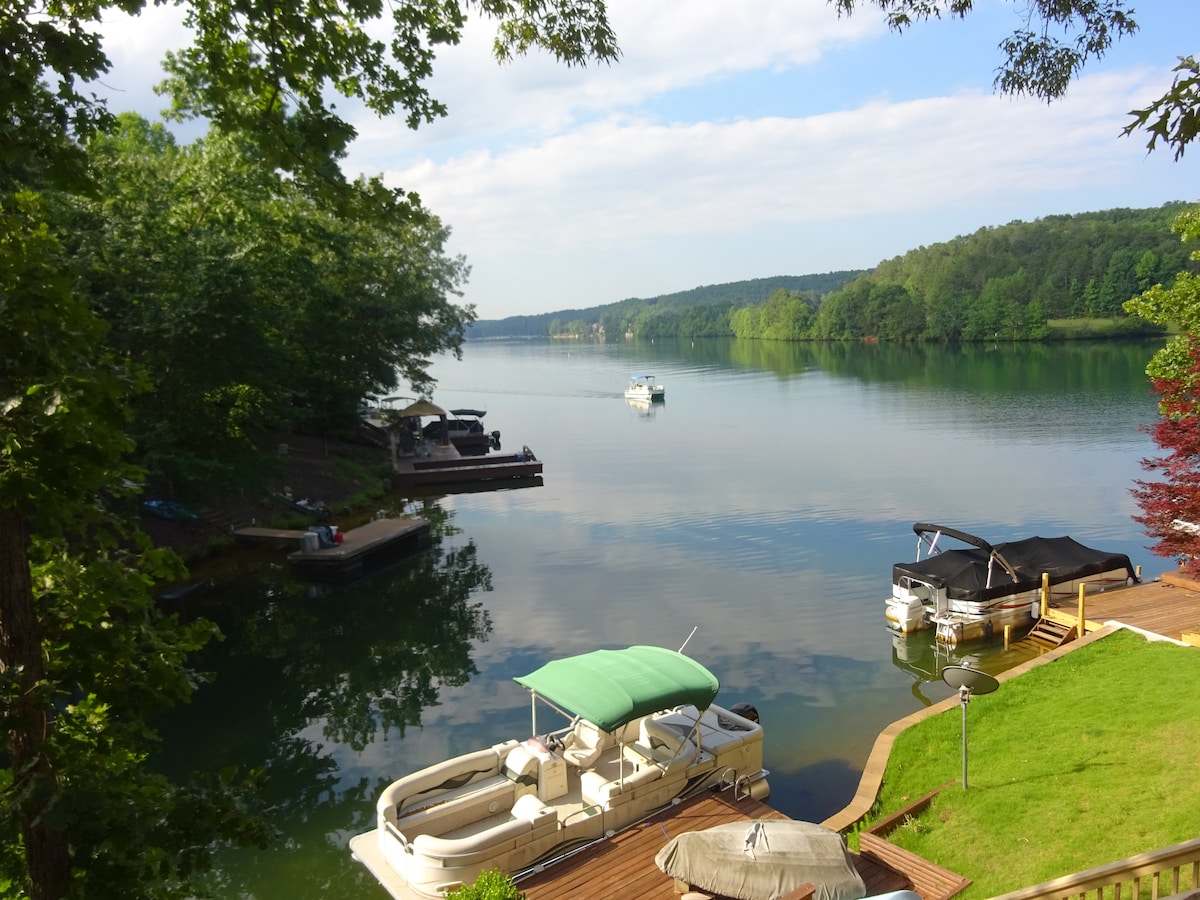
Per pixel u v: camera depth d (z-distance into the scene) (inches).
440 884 464.4
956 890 427.2
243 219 1259.8
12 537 200.7
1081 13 341.4
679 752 568.4
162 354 1123.9
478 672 880.3
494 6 368.8
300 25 286.0
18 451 192.5
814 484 1711.4
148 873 212.4
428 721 774.5
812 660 864.3
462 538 1440.7
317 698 829.2
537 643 951.6
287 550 1305.4
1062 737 558.6
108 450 204.1
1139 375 3353.8
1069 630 815.7
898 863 454.0
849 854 428.8
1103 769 507.2
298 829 603.8
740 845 432.5
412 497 1817.2
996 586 901.2
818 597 1059.3
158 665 234.1
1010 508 1441.9
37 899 201.2
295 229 1400.1
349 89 324.5
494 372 5521.7
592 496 1740.9
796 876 412.2
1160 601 861.8
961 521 1374.3
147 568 238.8
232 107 294.5
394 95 326.0
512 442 2546.8
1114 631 757.3
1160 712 567.8
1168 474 700.0
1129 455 1847.9
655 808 545.3
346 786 663.1
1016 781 514.6
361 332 1961.1
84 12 248.7
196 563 1244.5
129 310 1116.5
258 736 751.7
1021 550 967.6
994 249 6481.3
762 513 1497.3
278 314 1369.3
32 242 207.3
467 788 548.7
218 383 1211.9
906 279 6904.5
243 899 522.9
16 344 196.2
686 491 1724.9
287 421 1531.7
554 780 555.2
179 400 1183.6
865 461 1930.4
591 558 1283.2
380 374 1994.3
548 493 1797.5
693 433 2532.0
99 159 1086.4
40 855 201.6
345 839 589.9
